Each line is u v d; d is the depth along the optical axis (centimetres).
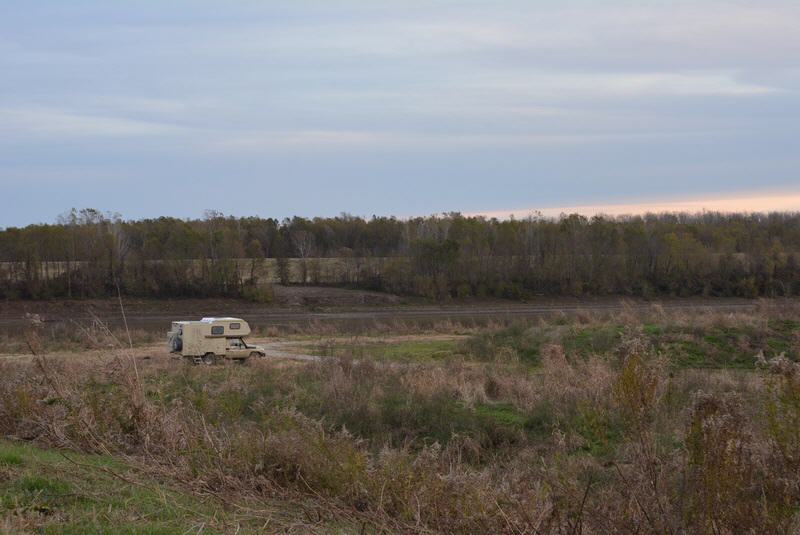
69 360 1670
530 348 2938
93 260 6456
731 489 627
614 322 3175
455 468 999
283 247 7762
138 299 6300
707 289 6669
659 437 709
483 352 3022
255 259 6844
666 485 664
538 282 7012
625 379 709
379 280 7131
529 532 711
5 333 4628
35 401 1186
